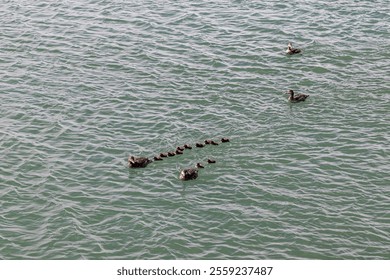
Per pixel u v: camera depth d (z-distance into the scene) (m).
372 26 90.31
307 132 67.81
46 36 89.06
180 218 55.75
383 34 88.06
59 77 78.75
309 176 60.94
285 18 93.25
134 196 58.59
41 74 79.44
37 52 84.75
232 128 68.38
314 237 53.72
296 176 60.94
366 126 68.69
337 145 65.50
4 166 62.72
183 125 68.88
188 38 87.88
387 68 80.00
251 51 84.31
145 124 69.19
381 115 70.56
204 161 63.25
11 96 74.62
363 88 75.81
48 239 53.56
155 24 92.00
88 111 71.75
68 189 59.56
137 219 55.59
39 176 61.34
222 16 94.25
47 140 66.75
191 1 99.69
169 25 91.69
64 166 62.72
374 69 79.88
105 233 54.16
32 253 52.09
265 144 65.88
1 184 60.16
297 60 82.06
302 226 54.91
